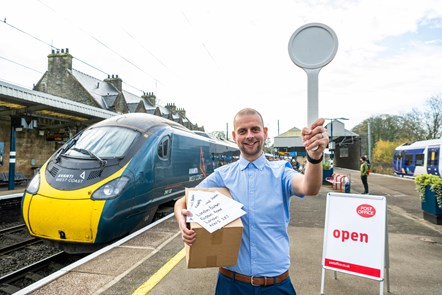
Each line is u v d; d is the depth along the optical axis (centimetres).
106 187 556
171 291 356
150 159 684
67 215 522
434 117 3897
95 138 676
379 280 345
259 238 190
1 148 1587
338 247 373
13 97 998
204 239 170
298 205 987
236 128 208
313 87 224
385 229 364
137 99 4119
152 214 715
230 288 194
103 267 423
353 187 1623
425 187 755
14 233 805
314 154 165
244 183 201
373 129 4609
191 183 988
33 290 351
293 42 230
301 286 376
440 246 534
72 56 2973
